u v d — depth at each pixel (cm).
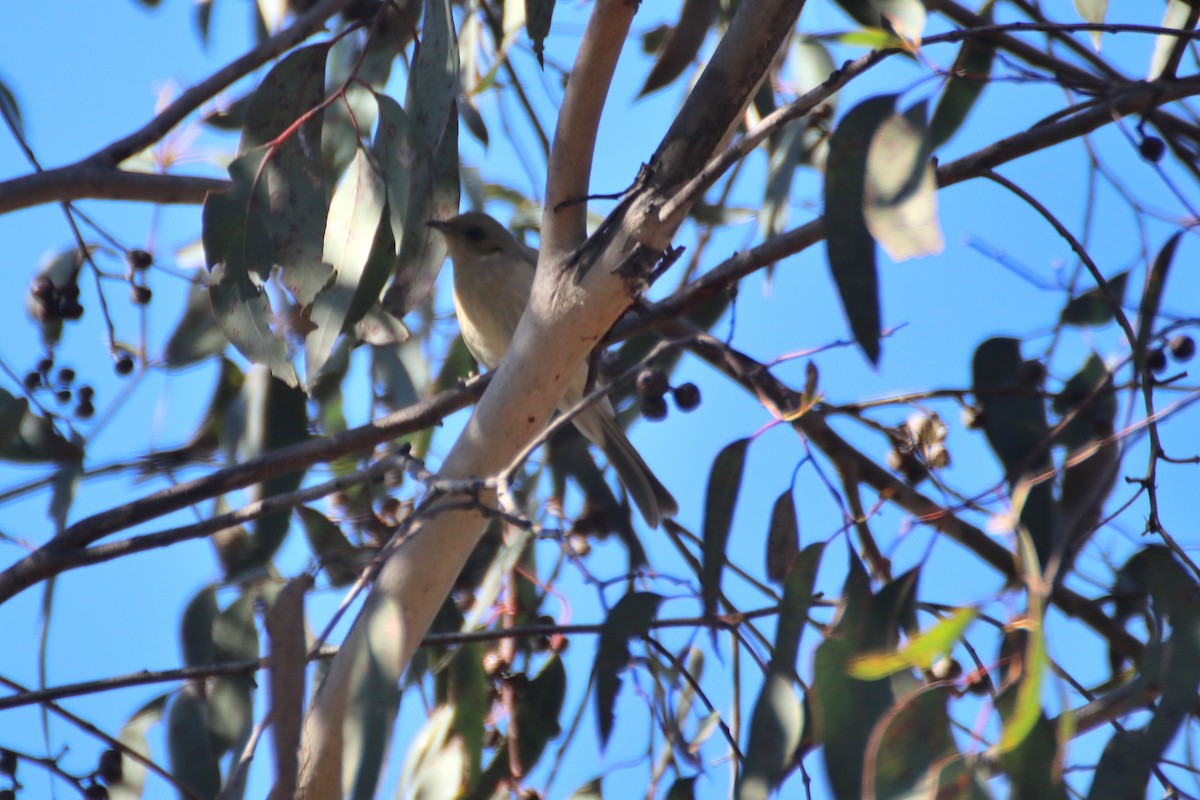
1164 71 691
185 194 825
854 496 749
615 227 591
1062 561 564
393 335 783
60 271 865
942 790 488
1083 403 590
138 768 734
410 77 745
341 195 744
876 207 503
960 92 784
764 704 593
